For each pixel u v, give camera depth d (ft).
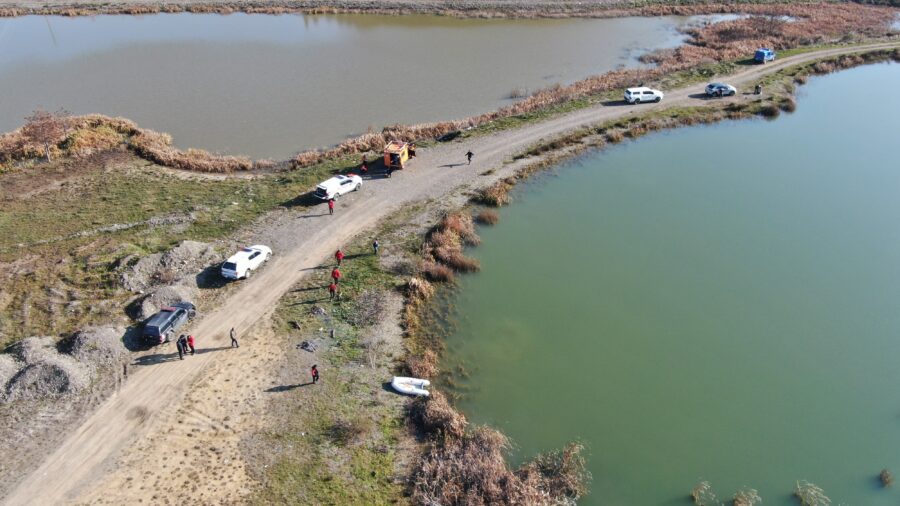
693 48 320.29
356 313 140.05
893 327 140.05
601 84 269.23
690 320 142.00
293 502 96.94
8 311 135.64
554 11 388.98
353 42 330.75
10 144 213.05
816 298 148.77
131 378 119.44
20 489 97.81
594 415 117.60
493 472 102.12
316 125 236.43
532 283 153.69
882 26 368.48
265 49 319.68
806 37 337.72
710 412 118.73
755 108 248.32
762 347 134.41
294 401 115.85
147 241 161.17
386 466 104.63
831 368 129.18
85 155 212.64
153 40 336.08
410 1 401.90
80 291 141.79
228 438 107.76
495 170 203.00
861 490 103.60
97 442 106.32
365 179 196.34
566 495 102.22
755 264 160.86
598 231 174.40
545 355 131.75
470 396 121.19
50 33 349.61
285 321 136.26
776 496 102.53
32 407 112.27
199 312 137.59
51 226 171.12
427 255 160.04
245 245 161.68
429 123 236.43
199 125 236.22
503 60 307.37
